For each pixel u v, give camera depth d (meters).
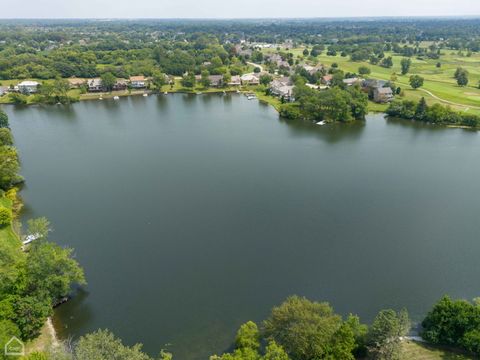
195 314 62.88
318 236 83.38
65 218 90.69
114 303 64.81
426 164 123.25
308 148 138.12
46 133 155.50
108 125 166.62
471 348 50.69
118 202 98.38
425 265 73.88
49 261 60.16
